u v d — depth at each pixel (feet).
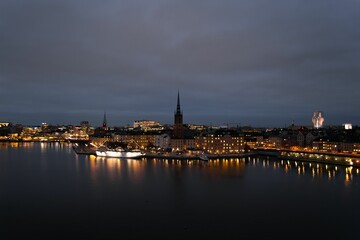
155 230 305.12
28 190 464.65
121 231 302.25
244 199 416.87
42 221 328.70
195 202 400.67
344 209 372.17
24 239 284.00
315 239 285.64
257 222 327.67
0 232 299.79
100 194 439.63
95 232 299.58
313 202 402.52
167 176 588.91
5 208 372.79
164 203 395.55
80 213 354.33
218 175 603.26
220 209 371.76
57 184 509.35
